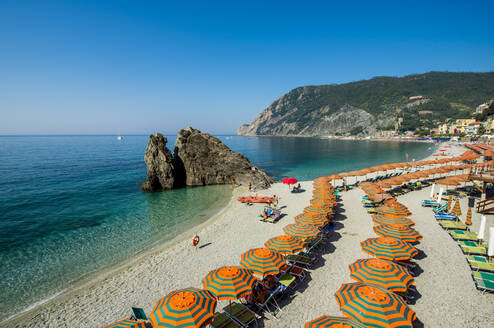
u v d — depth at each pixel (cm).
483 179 2528
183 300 798
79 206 2902
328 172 5422
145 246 1867
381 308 756
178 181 4056
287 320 1002
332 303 1091
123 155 9375
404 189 3078
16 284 1399
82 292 1300
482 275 1171
